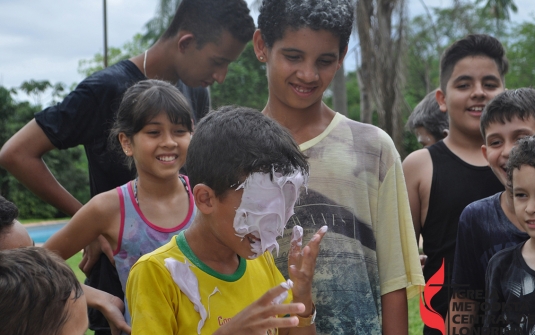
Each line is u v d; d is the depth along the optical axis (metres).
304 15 2.49
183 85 3.96
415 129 5.04
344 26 2.55
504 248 2.91
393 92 13.33
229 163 1.92
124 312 2.79
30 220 24.39
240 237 1.96
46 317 1.65
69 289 1.73
